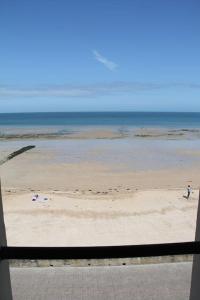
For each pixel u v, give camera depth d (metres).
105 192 20.64
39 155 36.59
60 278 7.24
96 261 7.91
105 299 6.46
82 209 16.81
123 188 22.27
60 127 84.19
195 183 24.05
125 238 13.28
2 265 1.88
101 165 31.05
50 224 14.74
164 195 19.53
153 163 32.16
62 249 1.79
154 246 1.83
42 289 6.79
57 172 27.94
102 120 117.81
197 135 62.53
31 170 28.61
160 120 118.44
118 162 32.59
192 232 13.88
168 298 6.48
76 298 6.49
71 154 37.53
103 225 14.70
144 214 16.16
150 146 45.34
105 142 49.84
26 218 15.47
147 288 6.85
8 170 28.58
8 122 107.50
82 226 14.54
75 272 7.50
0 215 1.92
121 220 15.32
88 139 54.06
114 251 1.80
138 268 7.67
